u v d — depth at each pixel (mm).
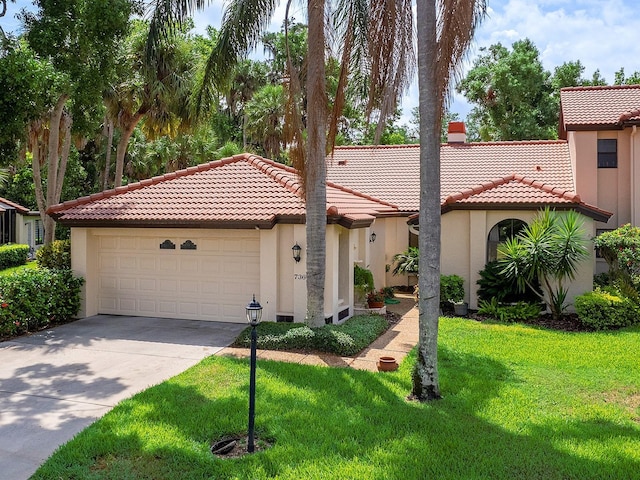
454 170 21922
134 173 35938
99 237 14852
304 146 11719
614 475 5664
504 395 8172
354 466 5852
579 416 7414
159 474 5688
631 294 13867
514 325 13555
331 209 12539
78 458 6012
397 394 8250
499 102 38062
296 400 7887
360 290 15477
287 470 5777
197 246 14055
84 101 14852
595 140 18141
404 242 20625
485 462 5934
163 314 14383
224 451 6348
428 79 7863
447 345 11258
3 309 11758
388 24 9070
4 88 11312
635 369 9547
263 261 13164
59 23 13711
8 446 6453
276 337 11211
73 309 14133
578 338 12039
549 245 13812
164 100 20688
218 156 34812
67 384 8781
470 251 15781
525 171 20938
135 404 7652
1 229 33812
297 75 11742
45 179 35188
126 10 14531
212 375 9078
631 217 17547
